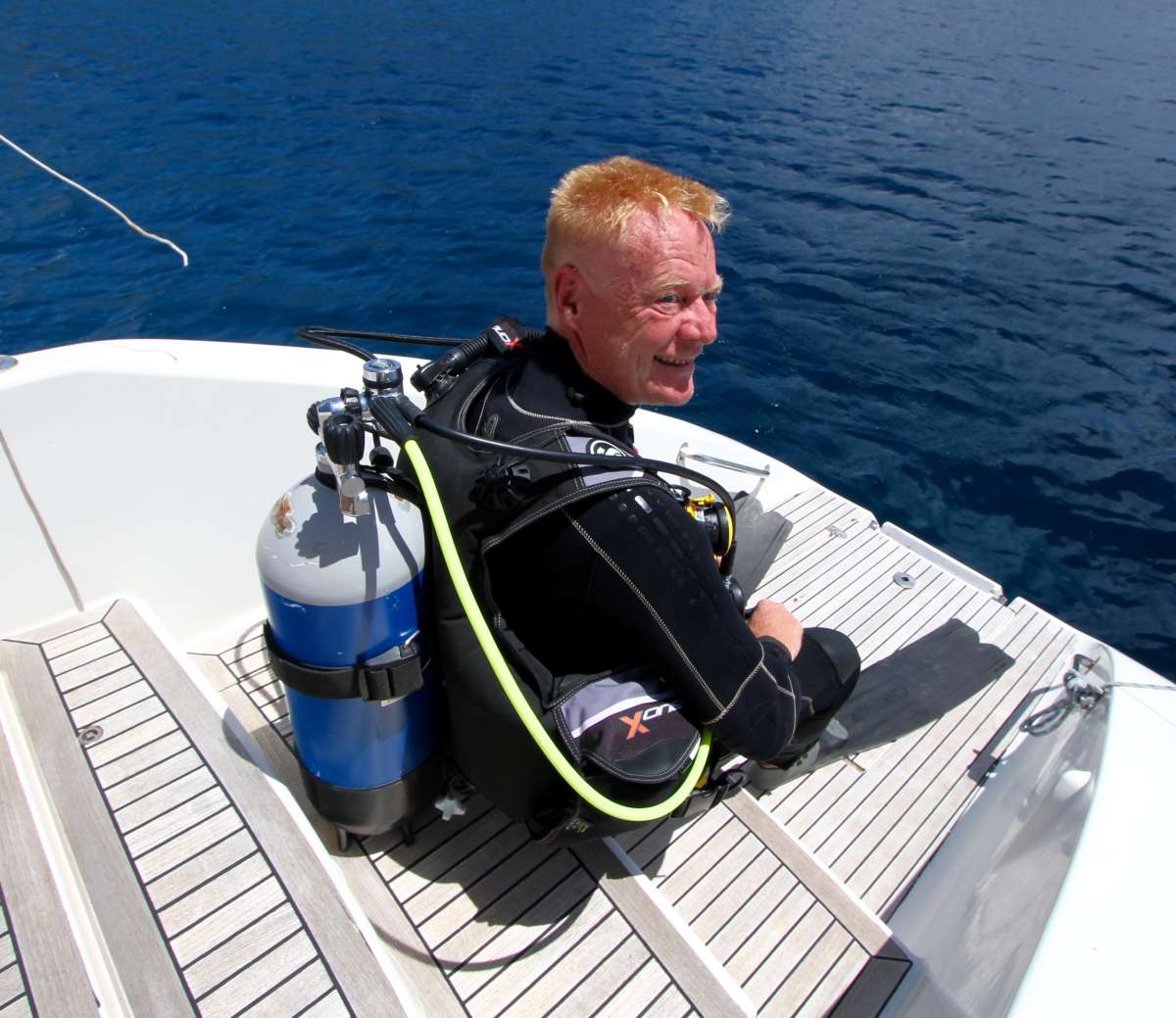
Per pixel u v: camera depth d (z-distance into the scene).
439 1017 1.39
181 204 8.90
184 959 1.25
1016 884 1.32
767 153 11.96
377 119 12.16
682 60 17.61
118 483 1.96
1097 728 1.51
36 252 7.64
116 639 1.83
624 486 1.08
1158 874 1.19
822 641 1.65
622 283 1.11
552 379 1.21
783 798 2.16
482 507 1.14
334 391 2.12
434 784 1.48
